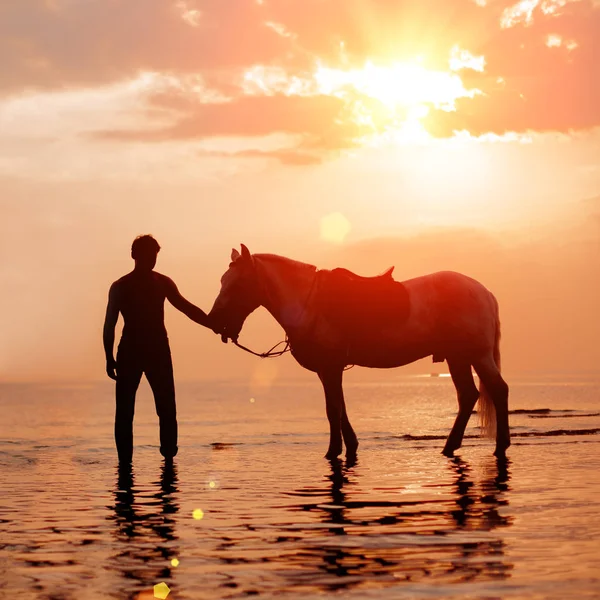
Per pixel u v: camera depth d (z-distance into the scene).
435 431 16.17
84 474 9.72
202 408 33.81
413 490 7.88
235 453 12.09
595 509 6.59
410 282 11.68
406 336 11.38
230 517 6.56
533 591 4.20
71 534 5.94
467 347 11.48
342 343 11.25
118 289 11.09
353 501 7.27
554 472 9.10
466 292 11.62
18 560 5.12
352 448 11.47
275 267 11.38
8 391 100.19
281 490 8.06
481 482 8.35
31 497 7.82
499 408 11.49
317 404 37.59
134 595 4.30
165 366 11.19
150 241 11.22
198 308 11.34
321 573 4.66
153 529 6.09
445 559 4.91
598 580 4.39
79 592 4.37
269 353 11.49
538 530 5.72
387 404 35.25
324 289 11.34
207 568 4.84
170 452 11.21
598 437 13.80
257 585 4.44
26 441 15.06
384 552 5.14
